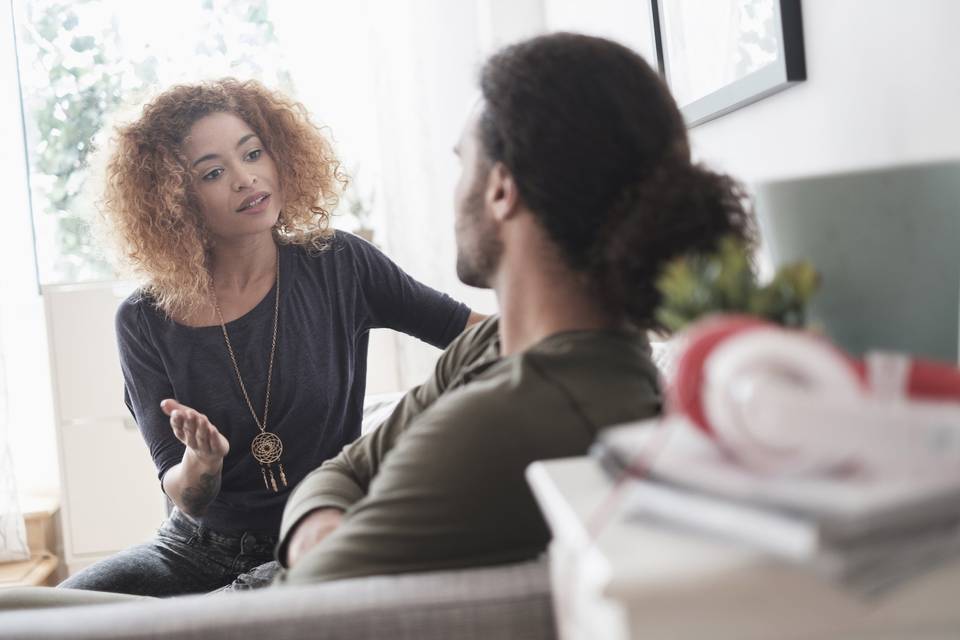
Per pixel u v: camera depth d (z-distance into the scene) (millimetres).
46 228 3545
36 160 3531
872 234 936
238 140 1866
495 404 833
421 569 810
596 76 882
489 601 723
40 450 3545
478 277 1000
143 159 1857
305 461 1879
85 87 3529
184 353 1865
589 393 846
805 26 1499
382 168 3484
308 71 3533
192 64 3529
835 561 457
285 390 1868
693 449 554
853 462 500
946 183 907
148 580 1757
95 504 3059
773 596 505
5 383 3168
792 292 591
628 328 939
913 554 478
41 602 1207
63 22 3508
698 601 502
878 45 1291
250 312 1886
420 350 3287
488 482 813
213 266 1897
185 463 1642
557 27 3301
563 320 920
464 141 990
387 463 873
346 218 3533
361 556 819
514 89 908
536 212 901
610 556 502
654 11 2127
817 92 1484
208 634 735
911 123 1224
